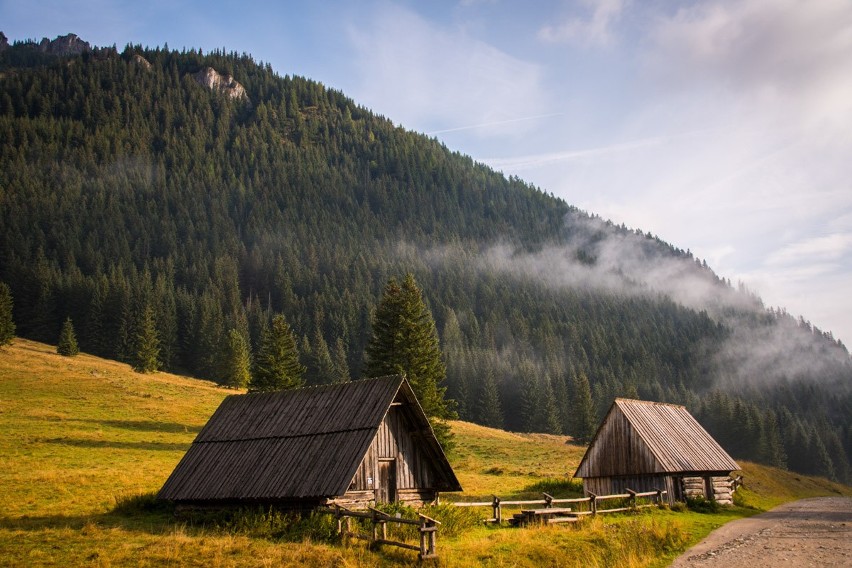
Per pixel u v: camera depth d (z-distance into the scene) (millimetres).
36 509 31234
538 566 21438
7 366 96562
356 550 21578
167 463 51469
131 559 20734
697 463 43469
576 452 86812
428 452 31000
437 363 58469
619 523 28781
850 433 185750
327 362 140875
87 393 85812
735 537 29547
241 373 114750
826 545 26438
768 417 148125
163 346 147000
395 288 58969
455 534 25453
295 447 29109
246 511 27734
